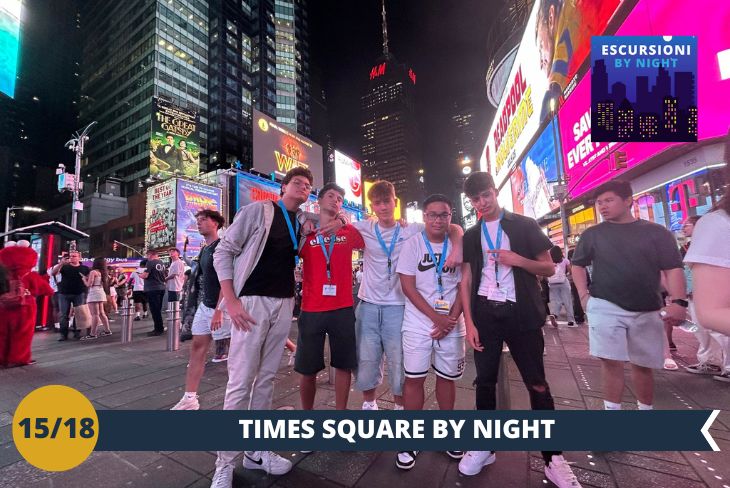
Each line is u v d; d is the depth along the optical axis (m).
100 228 51.16
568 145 17.80
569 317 7.23
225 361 4.91
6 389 3.79
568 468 1.99
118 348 6.04
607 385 2.58
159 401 3.35
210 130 64.06
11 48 26.06
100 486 2.04
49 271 8.72
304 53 88.50
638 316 2.46
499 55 32.59
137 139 55.44
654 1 11.16
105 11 66.19
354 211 37.28
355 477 2.12
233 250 2.23
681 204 11.00
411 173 194.62
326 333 2.64
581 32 15.95
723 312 0.97
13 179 88.25
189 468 2.22
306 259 2.65
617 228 2.56
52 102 97.62
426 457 2.33
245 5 73.06
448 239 2.52
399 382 2.66
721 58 9.35
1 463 2.29
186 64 60.94
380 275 2.77
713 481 1.98
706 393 3.25
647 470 2.11
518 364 2.26
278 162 29.11
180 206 28.78
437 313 2.36
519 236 2.26
